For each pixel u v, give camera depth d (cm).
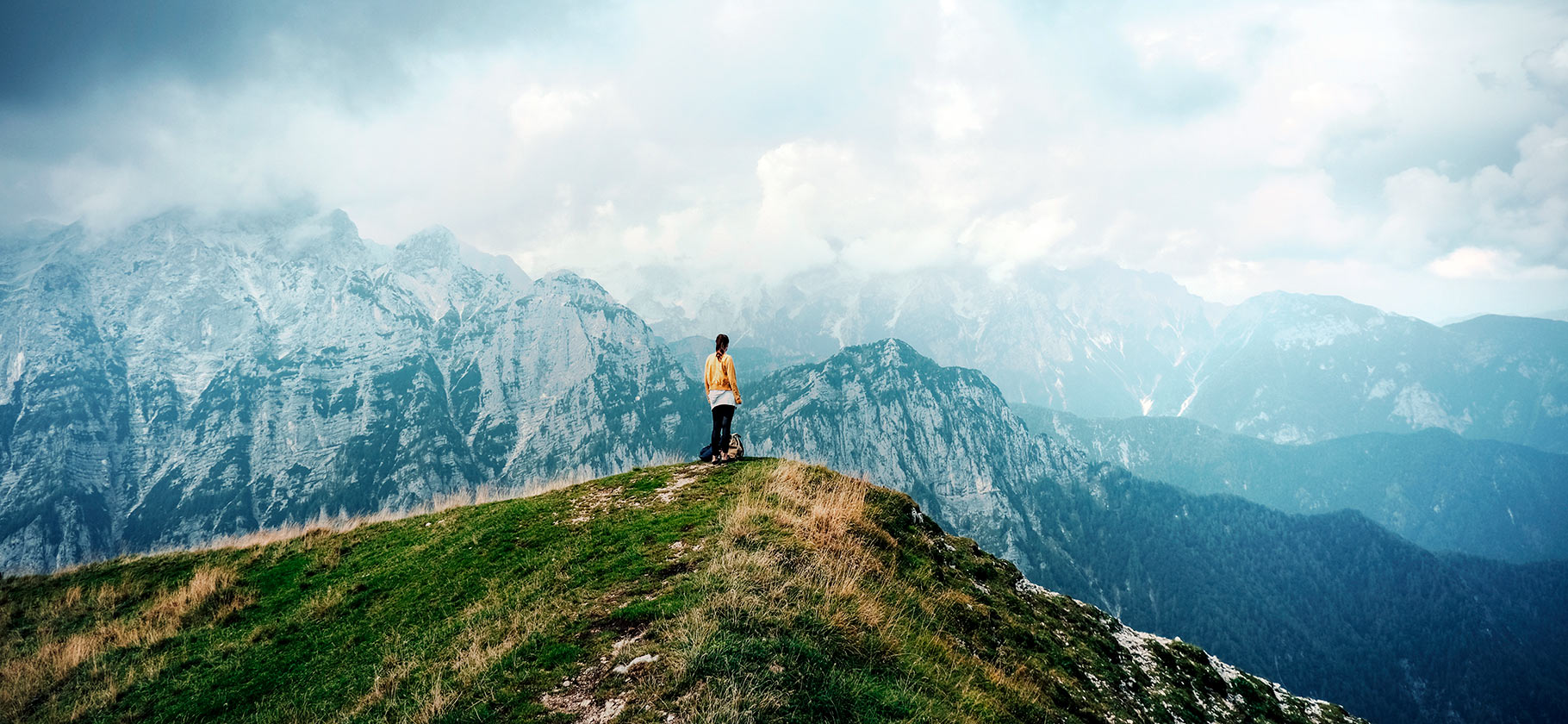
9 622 2075
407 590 1777
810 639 1101
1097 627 2019
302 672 1463
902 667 1159
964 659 1333
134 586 2241
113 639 1853
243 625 1820
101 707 1500
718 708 895
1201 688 1884
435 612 1594
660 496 2042
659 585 1370
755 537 1523
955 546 2119
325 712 1255
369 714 1161
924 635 1350
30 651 1864
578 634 1213
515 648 1203
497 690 1083
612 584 1427
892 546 1775
